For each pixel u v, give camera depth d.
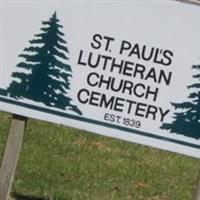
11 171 11.57
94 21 11.20
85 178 14.24
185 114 11.40
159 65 11.29
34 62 11.30
